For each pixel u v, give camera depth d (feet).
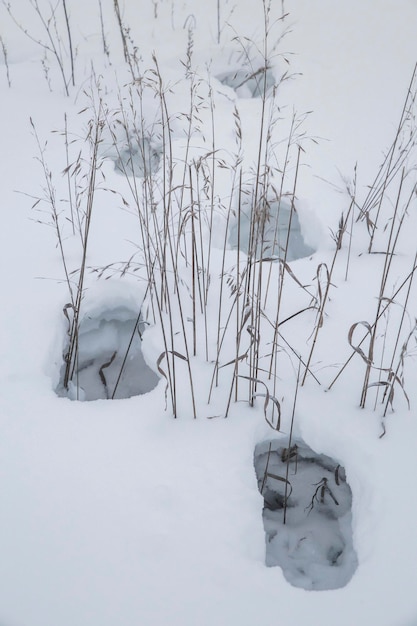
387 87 10.50
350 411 5.78
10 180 8.79
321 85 10.57
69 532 4.90
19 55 11.56
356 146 9.30
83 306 7.09
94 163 6.70
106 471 5.31
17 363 6.22
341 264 7.53
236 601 4.51
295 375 6.17
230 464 5.37
